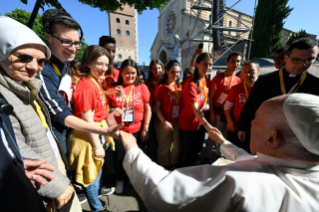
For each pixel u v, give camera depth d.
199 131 2.40
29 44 0.71
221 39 8.50
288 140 0.51
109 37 2.42
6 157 0.52
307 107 0.46
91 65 1.47
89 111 1.39
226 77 2.64
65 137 1.39
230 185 0.51
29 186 0.61
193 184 0.57
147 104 2.20
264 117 0.58
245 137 1.95
